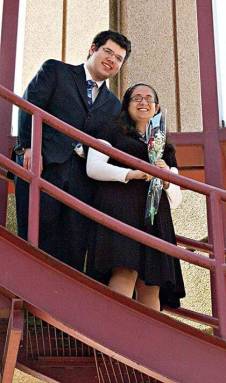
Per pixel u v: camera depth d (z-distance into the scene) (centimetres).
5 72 466
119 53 388
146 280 319
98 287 300
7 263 300
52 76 379
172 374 294
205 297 595
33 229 307
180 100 546
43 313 294
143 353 296
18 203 361
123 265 319
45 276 300
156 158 341
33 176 314
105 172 336
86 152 363
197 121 532
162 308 364
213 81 472
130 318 300
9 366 315
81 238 352
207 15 489
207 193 323
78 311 297
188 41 568
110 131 356
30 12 590
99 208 338
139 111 358
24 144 352
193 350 299
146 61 570
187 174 485
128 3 598
